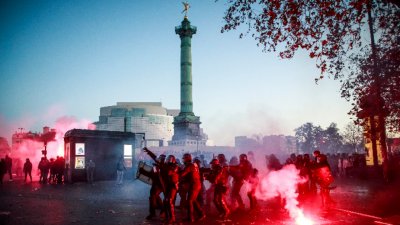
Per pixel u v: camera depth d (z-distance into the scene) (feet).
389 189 53.11
